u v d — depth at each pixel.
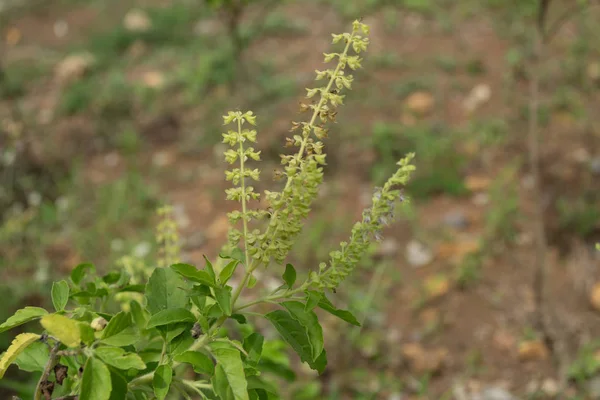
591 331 4.15
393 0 7.89
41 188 5.54
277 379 3.81
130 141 6.05
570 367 3.89
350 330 4.16
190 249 4.92
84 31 8.01
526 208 5.08
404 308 4.42
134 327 1.67
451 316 4.34
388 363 4.05
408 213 5.09
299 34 7.56
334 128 5.99
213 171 5.77
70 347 1.39
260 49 7.27
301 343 1.61
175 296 1.63
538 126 5.83
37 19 8.32
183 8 8.04
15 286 4.46
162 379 1.49
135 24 7.91
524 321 4.23
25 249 4.89
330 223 5.02
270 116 6.22
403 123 6.05
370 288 4.50
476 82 6.50
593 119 5.91
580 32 6.95
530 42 6.89
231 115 1.55
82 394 1.33
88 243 4.97
